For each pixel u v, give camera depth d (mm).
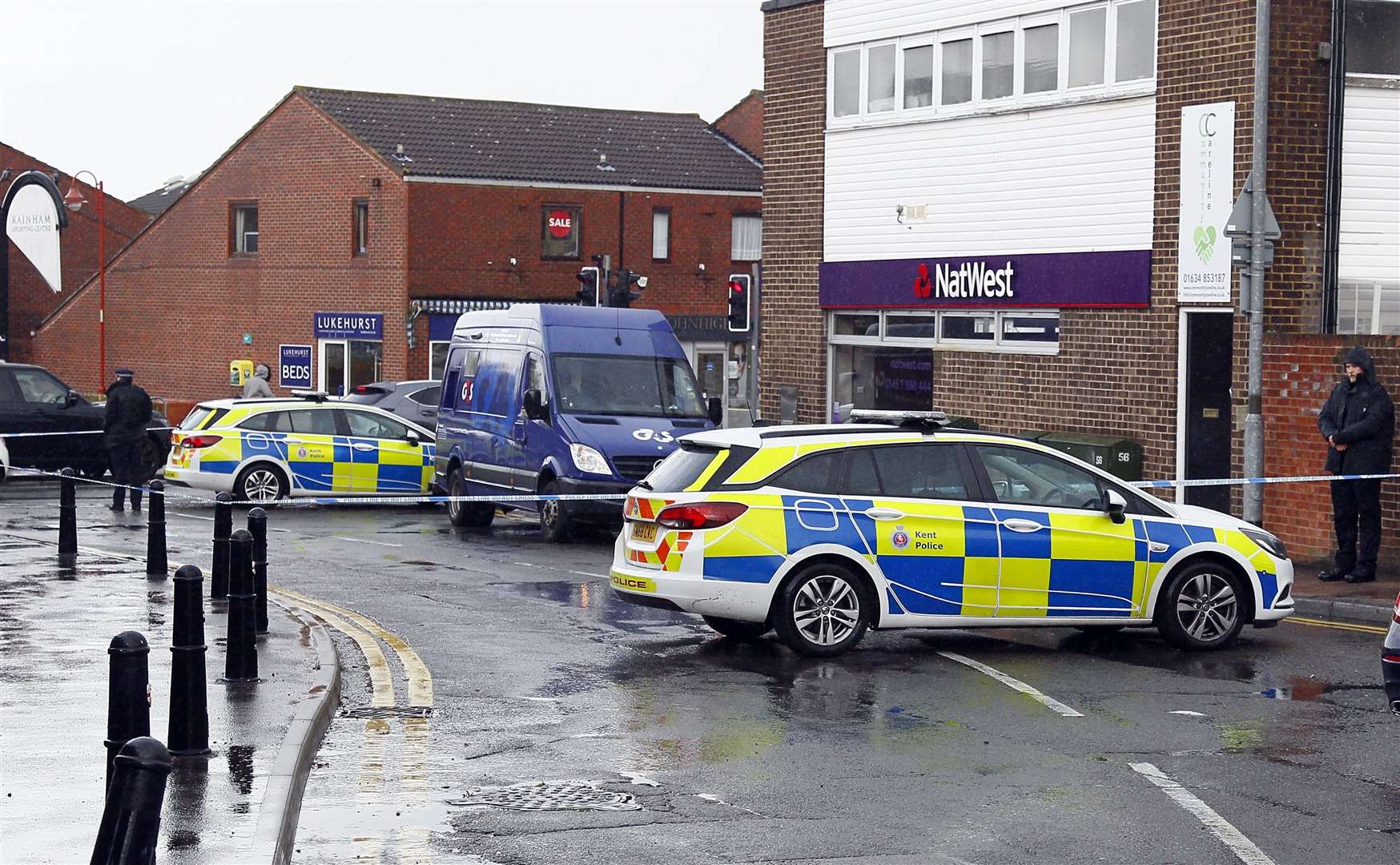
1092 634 14344
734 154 52531
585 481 21078
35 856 6984
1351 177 19922
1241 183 19797
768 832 8023
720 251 50688
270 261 49594
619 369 22359
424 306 46156
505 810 8406
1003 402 23266
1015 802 8625
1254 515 17766
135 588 16078
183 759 8859
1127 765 9453
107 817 5176
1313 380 18594
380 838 7883
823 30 25875
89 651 12359
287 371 49250
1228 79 19906
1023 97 22641
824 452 13008
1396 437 17547
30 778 8422
